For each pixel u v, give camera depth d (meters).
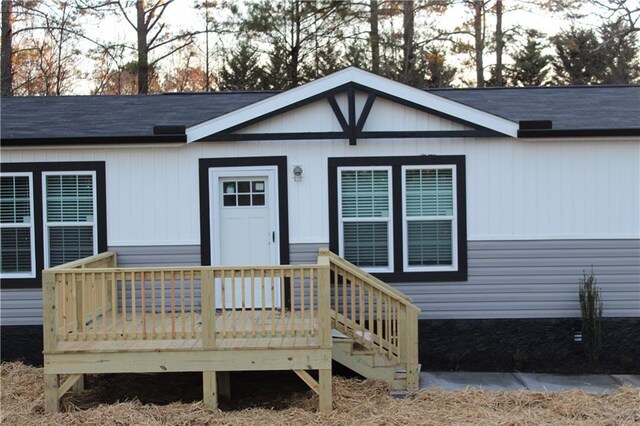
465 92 11.31
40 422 6.45
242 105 10.49
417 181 8.75
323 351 6.68
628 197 8.70
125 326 6.82
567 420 6.30
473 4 24.34
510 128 8.55
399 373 7.47
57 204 8.88
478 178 8.70
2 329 8.83
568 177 8.70
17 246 8.91
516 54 27.62
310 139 8.62
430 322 8.71
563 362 8.64
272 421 6.41
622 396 6.99
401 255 8.70
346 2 23.50
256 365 6.70
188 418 6.45
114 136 8.63
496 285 8.72
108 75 25.03
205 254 8.79
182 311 6.80
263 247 8.81
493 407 6.77
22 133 8.91
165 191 8.82
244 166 8.77
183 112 10.15
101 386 7.88
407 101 8.52
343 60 24.03
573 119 9.14
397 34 24.38
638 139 8.66
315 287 8.78
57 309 6.80
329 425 6.30
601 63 27.38
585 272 8.71
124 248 8.84
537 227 8.71
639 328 8.68
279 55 24.25
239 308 8.86
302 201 8.76
